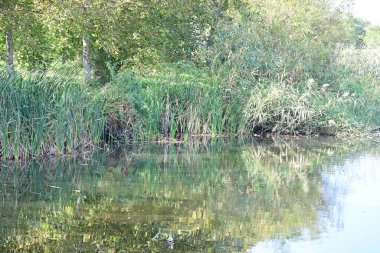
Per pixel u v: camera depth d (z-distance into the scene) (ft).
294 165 45.85
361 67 78.89
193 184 37.88
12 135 44.24
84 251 24.30
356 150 55.01
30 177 39.32
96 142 52.49
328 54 74.08
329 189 36.50
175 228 27.68
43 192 34.94
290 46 71.97
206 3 72.13
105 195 34.35
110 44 61.21
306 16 86.69
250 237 26.45
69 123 48.55
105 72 71.51
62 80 48.93
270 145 57.98
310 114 65.41
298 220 29.25
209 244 25.36
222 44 69.97
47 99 46.39
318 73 71.87
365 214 30.35
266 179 39.86
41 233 26.68
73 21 53.31
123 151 52.01
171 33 68.03
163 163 46.16
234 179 39.73
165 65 65.41
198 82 63.77
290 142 60.70
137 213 30.30
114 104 56.85
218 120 64.34
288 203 32.76
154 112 59.41
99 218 29.27
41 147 46.83
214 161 47.42
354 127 66.69
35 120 45.52
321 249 24.81
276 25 73.00
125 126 57.72
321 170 43.47
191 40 71.67
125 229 27.45
